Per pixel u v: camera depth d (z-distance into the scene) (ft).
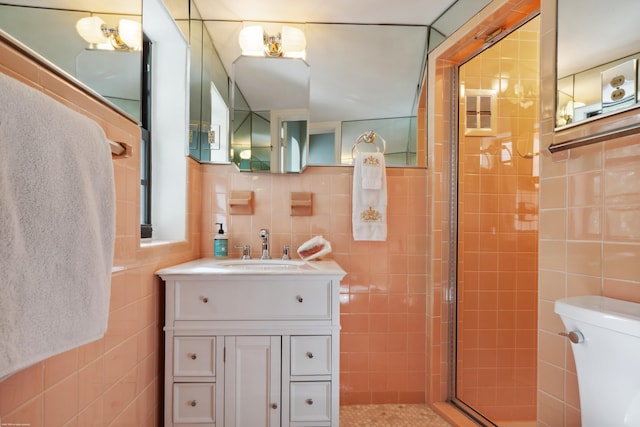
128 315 3.25
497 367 5.54
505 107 5.66
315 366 3.98
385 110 5.73
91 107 2.60
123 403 3.17
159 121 4.94
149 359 3.74
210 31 5.50
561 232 3.24
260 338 3.94
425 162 5.70
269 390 3.94
